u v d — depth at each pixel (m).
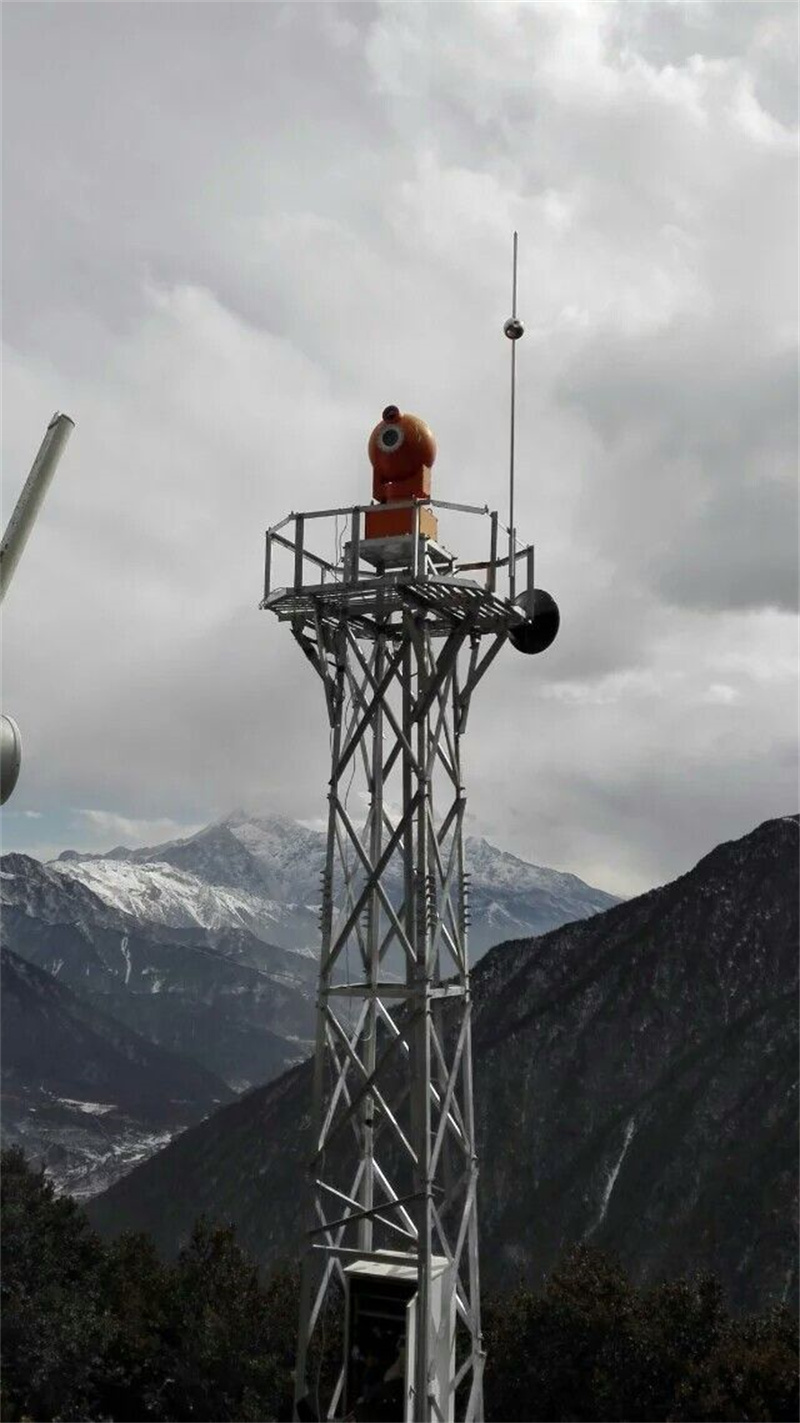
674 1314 50.19
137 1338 48.03
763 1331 50.84
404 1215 22.20
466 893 23.30
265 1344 48.09
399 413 22.67
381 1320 21.00
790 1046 151.38
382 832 24.28
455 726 23.77
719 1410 45.00
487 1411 47.34
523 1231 141.38
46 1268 50.97
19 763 6.89
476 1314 22.41
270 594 22.59
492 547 22.69
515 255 25.36
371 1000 23.72
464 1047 22.78
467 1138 22.61
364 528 22.55
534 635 23.72
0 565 6.50
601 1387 47.06
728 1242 125.25
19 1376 45.19
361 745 24.03
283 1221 159.88
